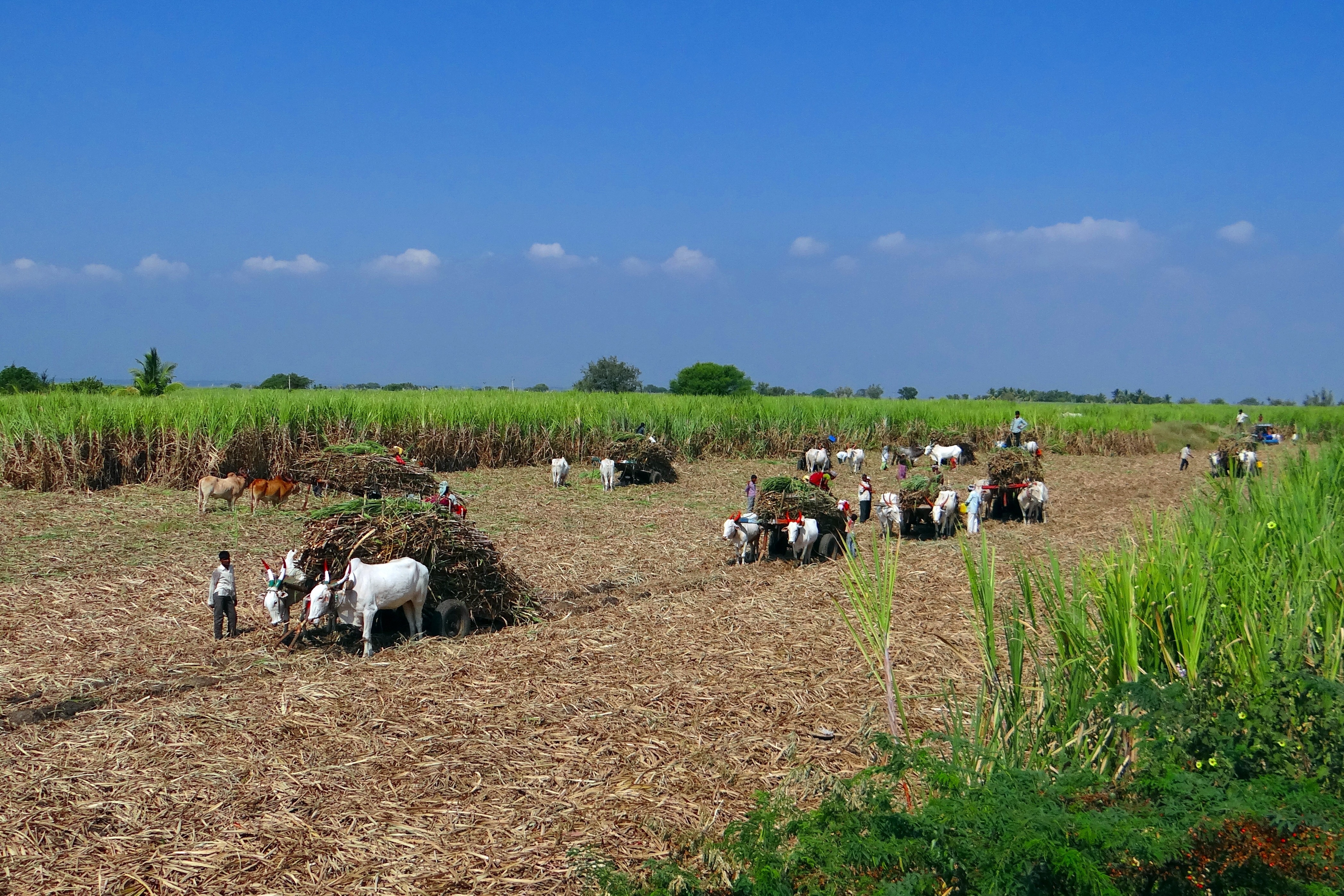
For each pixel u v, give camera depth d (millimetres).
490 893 5793
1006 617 7121
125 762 7590
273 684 9672
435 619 11945
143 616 12352
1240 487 11680
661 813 6820
